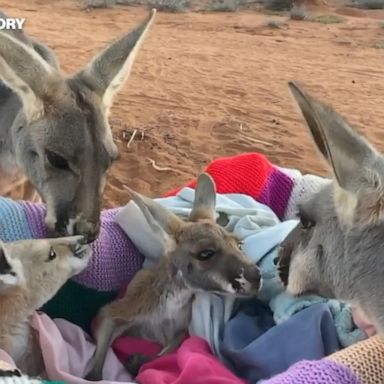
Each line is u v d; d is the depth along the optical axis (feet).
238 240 2.39
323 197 1.79
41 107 2.48
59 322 2.25
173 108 6.21
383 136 5.96
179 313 2.34
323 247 1.78
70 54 8.69
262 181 2.70
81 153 2.43
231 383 1.97
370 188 1.52
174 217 2.38
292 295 1.95
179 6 14.19
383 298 1.65
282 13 15.01
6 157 2.87
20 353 2.14
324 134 1.49
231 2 15.37
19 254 2.16
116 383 2.02
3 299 2.12
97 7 13.74
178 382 1.98
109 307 2.31
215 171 2.76
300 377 1.81
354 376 1.84
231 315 2.33
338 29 12.63
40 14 12.50
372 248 1.65
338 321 2.21
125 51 2.65
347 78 8.24
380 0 16.88
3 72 2.46
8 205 2.42
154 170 4.59
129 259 2.46
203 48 9.70
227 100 6.69
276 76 8.05
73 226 2.36
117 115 5.76
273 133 5.65
